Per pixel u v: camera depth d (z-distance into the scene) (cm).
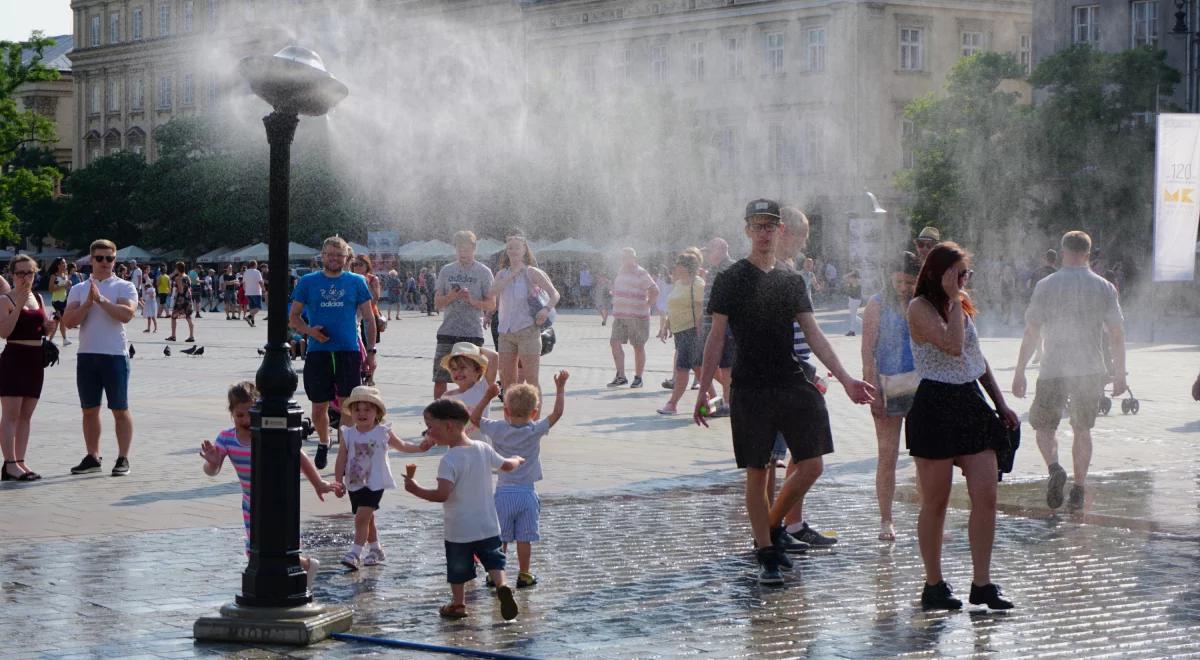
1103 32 5559
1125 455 1397
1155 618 738
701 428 1634
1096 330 1073
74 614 749
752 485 828
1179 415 1748
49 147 10788
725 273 840
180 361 2895
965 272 769
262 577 705
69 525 1012
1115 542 950
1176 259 2466
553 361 2756
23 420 1240
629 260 2167
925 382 770
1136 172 4753
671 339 3512
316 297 1295
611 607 766
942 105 5031
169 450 1434
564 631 713
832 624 726
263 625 691
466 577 741
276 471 707
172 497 1139
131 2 9206
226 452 807
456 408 742
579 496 1150
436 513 1061
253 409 711
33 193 7688
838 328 3941
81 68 9619
